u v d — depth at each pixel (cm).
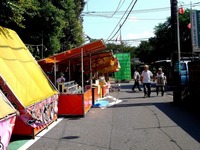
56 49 1934
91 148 684
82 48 1175
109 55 1766
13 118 584
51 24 1747
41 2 1698
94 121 1016
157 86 1881
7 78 699
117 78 3244
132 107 1348
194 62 1263
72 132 850
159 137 773
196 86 1234
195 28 1401
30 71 900
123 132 838
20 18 1015
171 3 1447
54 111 1002
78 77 1734
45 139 773
